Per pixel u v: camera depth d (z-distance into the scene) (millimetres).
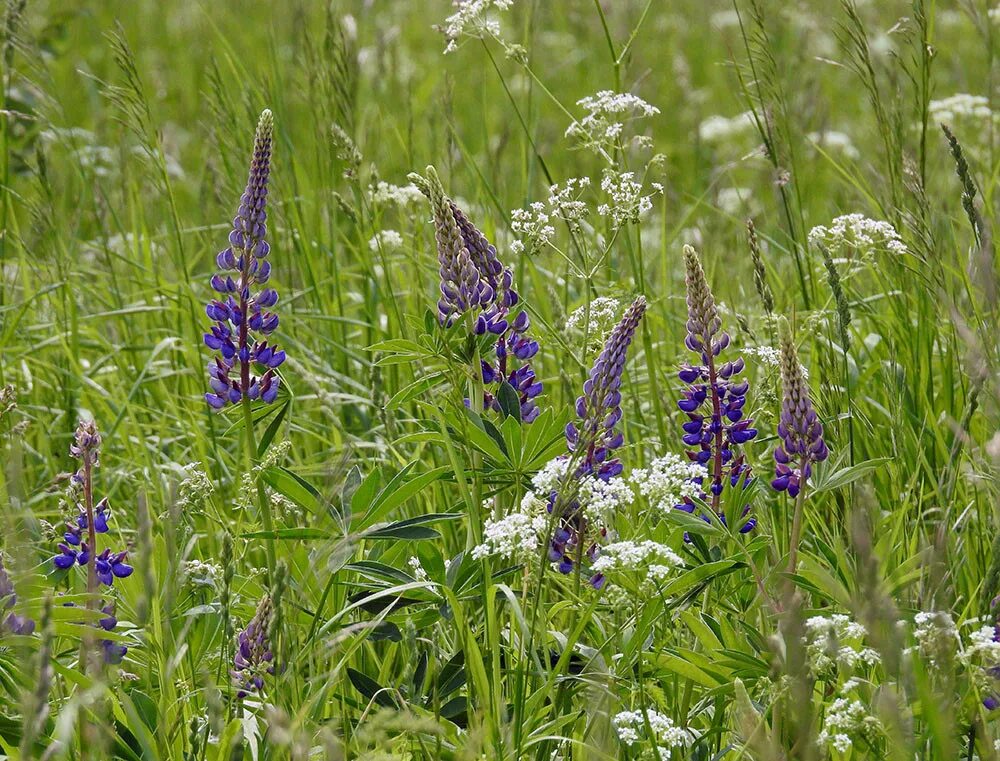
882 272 8188
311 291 9102
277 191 10039
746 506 5477
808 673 4293
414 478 5238
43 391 8922
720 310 8227
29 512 4949
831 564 5391
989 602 4766
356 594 5477
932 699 3934
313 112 10195
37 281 9836
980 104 10461
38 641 4762
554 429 5266
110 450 8203
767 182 11281
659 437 7223
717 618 5438
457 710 4965
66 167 11828
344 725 4770
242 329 5375
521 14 11773
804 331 7141
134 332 9609
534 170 9578
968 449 6289
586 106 6961
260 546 6297
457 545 6547
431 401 7496
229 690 4953
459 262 5297
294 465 7184
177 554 5371
